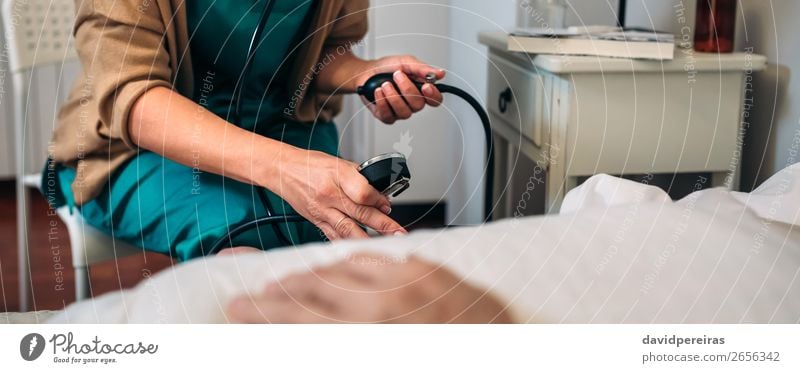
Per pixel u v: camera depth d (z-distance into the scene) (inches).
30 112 90.3
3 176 92.5
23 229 57.8
